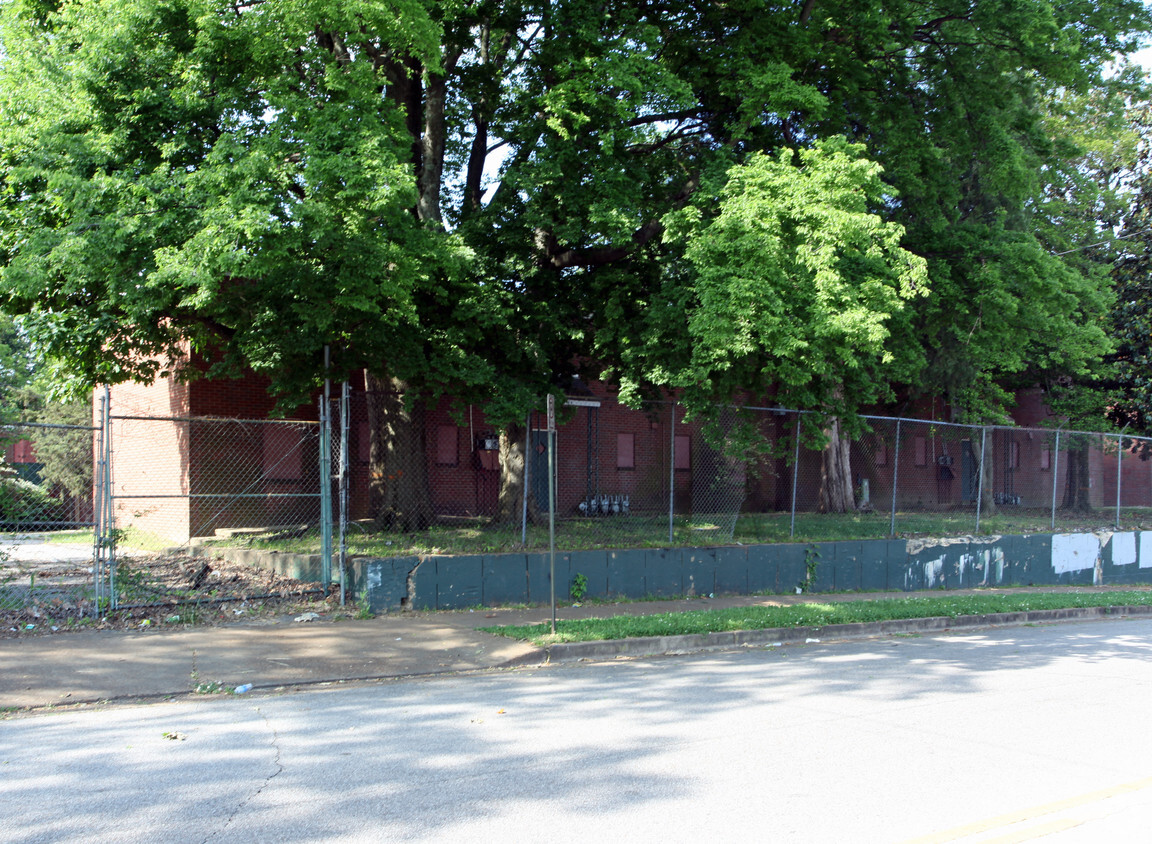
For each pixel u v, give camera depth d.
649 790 5.37
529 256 14.88
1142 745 6.72
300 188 11.66
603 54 13.23
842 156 11.88
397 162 10.84
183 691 8.17
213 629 10.62
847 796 5.32
